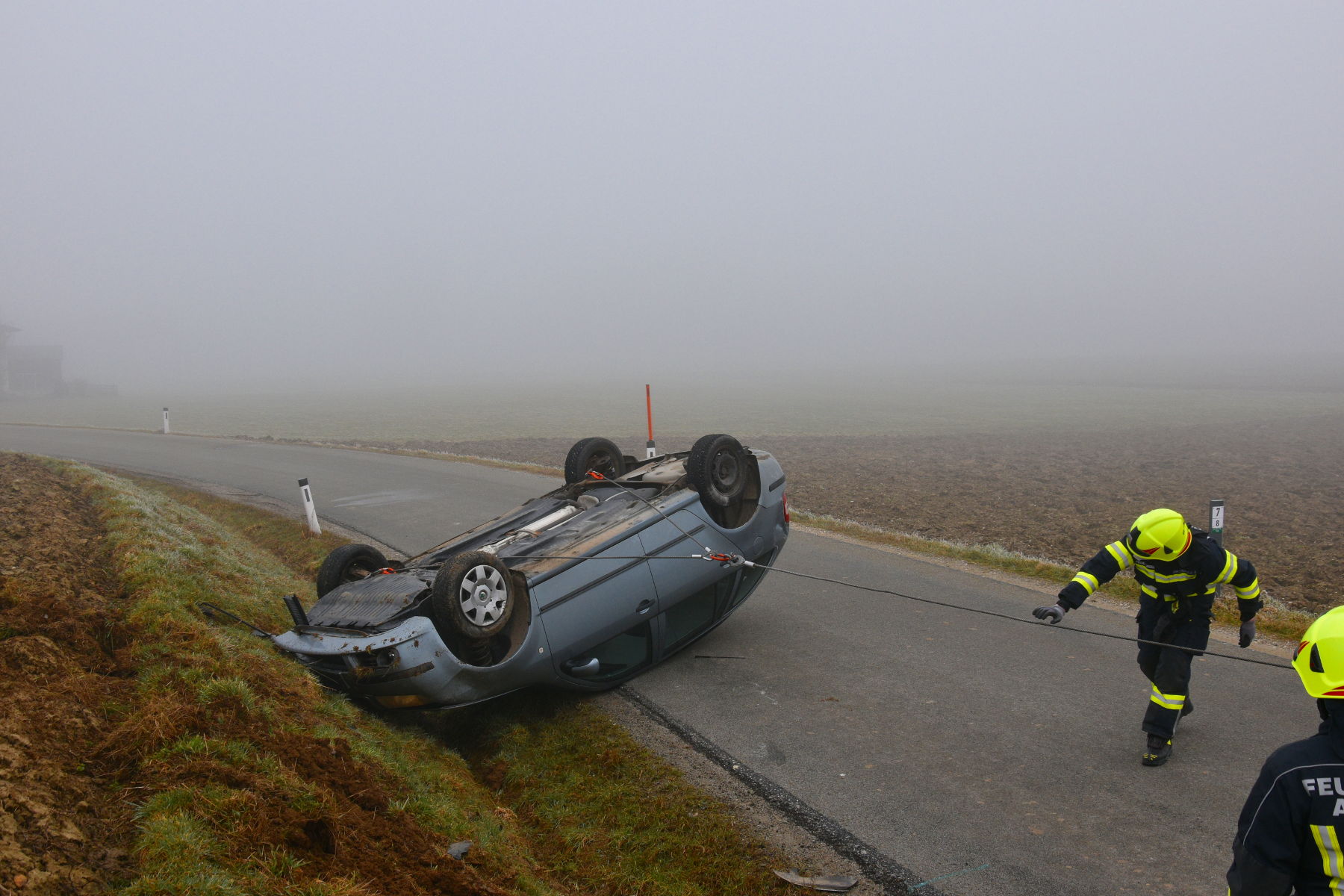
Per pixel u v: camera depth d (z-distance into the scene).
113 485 12.85
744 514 8.68
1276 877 2.51
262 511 16.52
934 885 4.53
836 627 8.99
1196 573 5.52
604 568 7.08
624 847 5.10
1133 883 4.45
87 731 4.31
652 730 6.62
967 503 19.80
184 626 6.00
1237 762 5.70
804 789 5.59
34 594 5.82
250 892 3.38
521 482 20.02
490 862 4.55
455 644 6.39
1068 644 8.24
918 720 6.59
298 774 4.54
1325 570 13.80
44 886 3.09
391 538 14.08
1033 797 5.38
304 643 6.41
